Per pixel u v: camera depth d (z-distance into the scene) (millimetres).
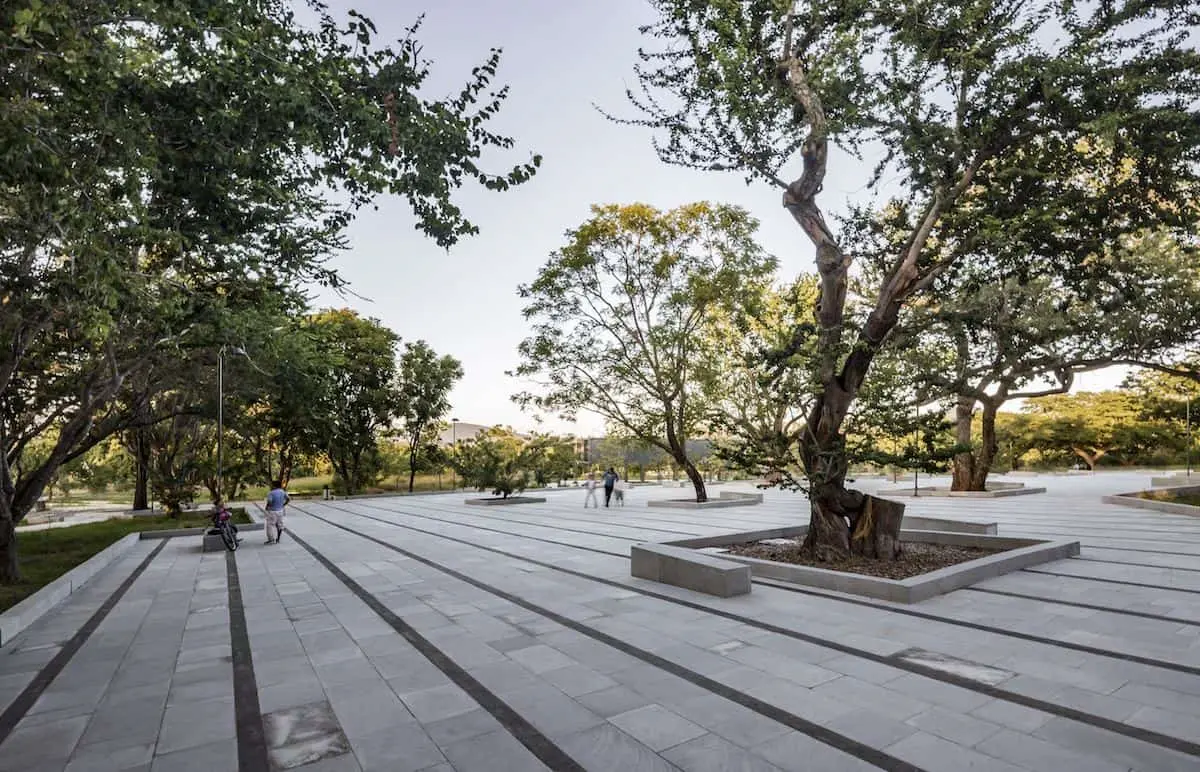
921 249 10750
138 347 13172
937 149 10125
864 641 6574
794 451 13258
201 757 4262
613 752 4188
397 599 9094
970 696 5031
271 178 7527
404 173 6352
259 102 6156
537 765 4039
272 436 37656
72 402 15711
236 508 29047
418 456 47344
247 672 6027
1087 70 8859
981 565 9508
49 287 7820
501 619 7781
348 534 17938
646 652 6336
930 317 10891
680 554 9750
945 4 9188
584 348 26047
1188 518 18438
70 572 10812
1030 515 19594
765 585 9500
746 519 20438
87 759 4254
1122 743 4184
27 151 5184
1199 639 6465
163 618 8336
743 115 9867
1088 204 10031
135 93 6043
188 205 7438
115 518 25875
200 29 5633
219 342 12625
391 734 4555
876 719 4621
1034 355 22922
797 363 10102
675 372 25219
